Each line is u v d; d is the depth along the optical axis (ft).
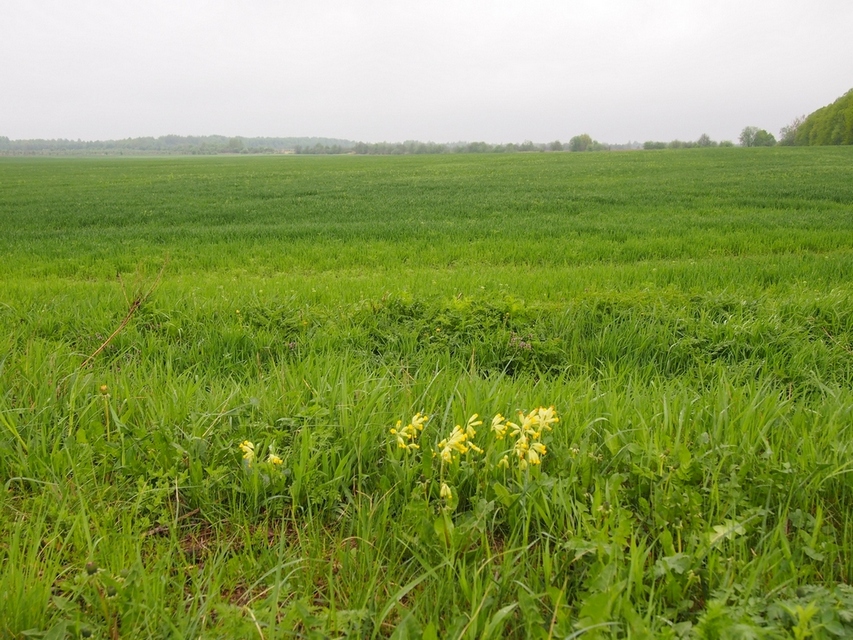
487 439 11.18
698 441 10.99
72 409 12.48
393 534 9.02
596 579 7.43
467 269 35.63
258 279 34.86
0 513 9.71
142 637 7.27
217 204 89.71
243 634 6.93
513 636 7.39
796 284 27.09
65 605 7.42
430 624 6.53
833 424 11.60
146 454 11.14
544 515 9.00
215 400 13.10
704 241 43.65
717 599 7.22
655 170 144.66
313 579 8.55
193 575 8.29
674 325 19.99
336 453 10.92
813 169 133.90
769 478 9.63
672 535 8.92
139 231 58.65
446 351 17.94
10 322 21.07
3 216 75.36
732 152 231.30
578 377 16.52
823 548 8.32
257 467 10.22
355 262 40.04
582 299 23.15
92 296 26.21
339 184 128.16
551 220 59.36
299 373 15.02
